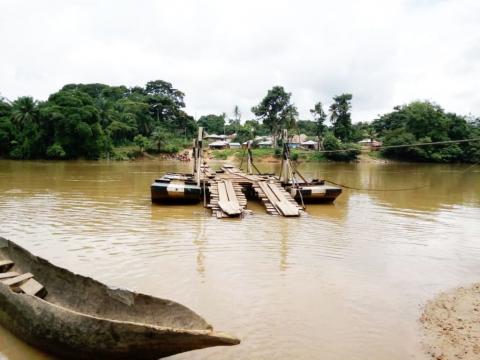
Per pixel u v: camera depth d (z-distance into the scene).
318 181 23.94
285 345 7.13
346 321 8.07
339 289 9.66
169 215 17.66
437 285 10.11
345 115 81.31
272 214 18.45
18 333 6.92
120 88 105.69
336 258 12.04
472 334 7.64
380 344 7.26
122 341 5.84
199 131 22.28
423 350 7.11
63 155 60.12
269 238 14.10
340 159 74.06
